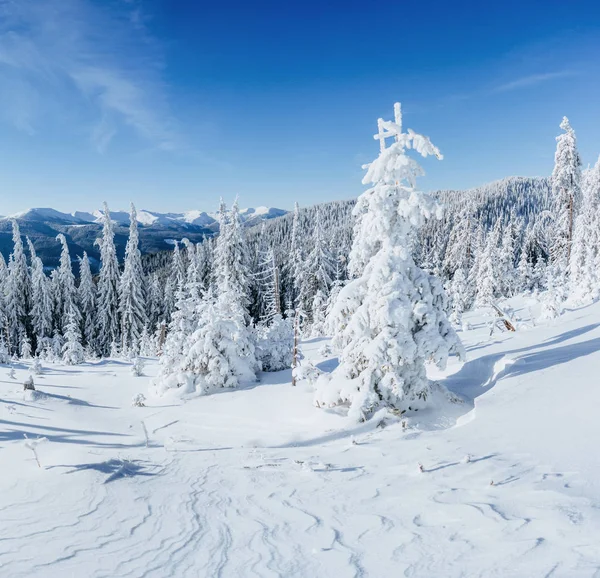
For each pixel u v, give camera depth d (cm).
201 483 902
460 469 759
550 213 4534
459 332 2681
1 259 5809
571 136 3769
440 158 1327
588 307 2333
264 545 557
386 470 845
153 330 6172
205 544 575
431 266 5097
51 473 976
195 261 6712
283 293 5975
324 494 754
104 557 538
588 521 463
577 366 1300
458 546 470
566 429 865
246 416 1642
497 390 1294
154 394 2164
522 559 407
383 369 1345
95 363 3909
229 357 2177
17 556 546
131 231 5500
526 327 2231
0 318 5138
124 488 867
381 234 1395
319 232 5006
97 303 5772
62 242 5753
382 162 1362
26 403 2070
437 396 1412
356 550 506
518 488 615
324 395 1442
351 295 1430
